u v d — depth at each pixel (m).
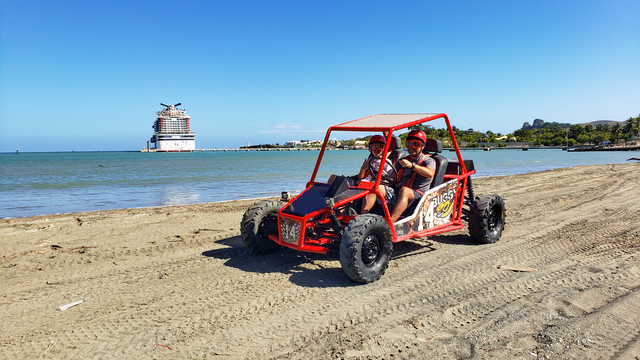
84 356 2.82
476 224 5.60
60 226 7.50
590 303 3.54
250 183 18.30
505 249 5.46
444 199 5.36
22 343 3.03
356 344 2.90
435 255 5.21
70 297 3.97
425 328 3.14
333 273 4.54
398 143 5.54
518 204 9.57
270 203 5.34
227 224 7.60
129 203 11.59
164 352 2.84
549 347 2.80
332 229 4.54
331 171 27.84
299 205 4.66
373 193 4.60
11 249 5.87
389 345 2.88
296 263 4.94
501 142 181.00
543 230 6.60
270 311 3.53
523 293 3.82
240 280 4.37
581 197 10.34
